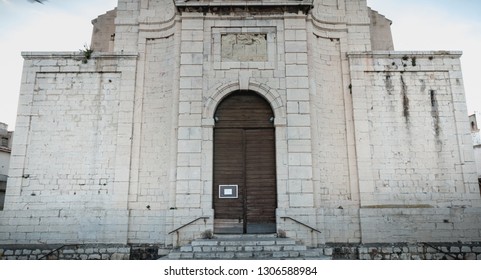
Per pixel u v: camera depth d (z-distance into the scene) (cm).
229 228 1277
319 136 1387
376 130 1416
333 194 1359
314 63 1436
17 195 1348
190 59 1377
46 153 1388
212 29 1415
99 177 1370
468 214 1348
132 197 1353
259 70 1374
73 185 1364
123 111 1414
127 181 1357
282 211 1258
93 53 1456
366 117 1417
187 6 1400
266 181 1312
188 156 1302
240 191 1305
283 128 1328
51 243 1312
